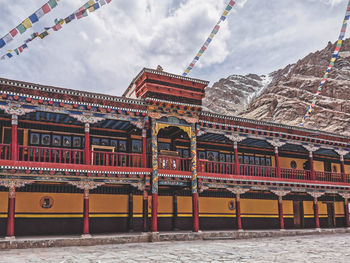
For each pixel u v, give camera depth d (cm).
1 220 2245
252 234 2712
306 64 11706
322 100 8581
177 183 2506
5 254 1702
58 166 2102
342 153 3431
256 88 19800
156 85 2467
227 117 2773
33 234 2309
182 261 1523
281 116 8712
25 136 2384
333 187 3319
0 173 1967
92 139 2611
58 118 2412
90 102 2258
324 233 3119
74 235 2317
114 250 1875
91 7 1589
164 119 2497
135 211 2691
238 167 2781
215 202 3083
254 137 2909
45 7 1472
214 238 2494
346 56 11431
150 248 1966
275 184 2970
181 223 2867
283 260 1571
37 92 2111
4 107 2022
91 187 2203
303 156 3603
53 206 2406
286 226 3391
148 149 2714
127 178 2331
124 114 2369
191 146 2570
